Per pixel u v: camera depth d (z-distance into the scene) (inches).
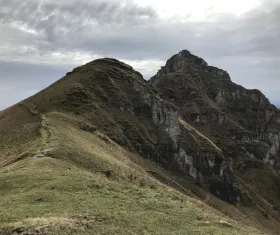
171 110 6569.9
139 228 1133.1
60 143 2620.6
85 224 1083.9
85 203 1332.4
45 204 1278.3
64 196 1398.9
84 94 5324.8
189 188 5984.3
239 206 6904.5
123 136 5191.9
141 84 6427.2
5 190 1536.7
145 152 5487.2
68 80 6023.6
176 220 1285.7
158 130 6245.1
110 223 1139.3
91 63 6633.9
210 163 6894.7
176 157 6299.2
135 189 1749.5
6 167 2180.1
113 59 6806.1
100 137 4156.0
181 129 6914.4
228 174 7190.0
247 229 1448.1
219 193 6781.5
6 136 3762.3
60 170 1924.2
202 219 1362.0
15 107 5231.3
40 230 994.7
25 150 2696.9
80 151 2549.2
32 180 1637.6
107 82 6033.5
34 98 5428.2
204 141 7268.7
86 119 4859.7
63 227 1024.9
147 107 6259.8
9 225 1022.4
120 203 1407.5
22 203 1290.6
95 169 2379.4
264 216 7017.7
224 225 1343.5
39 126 3452.3
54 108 4817.9
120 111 5792.3
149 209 1397.6
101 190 1585.9
